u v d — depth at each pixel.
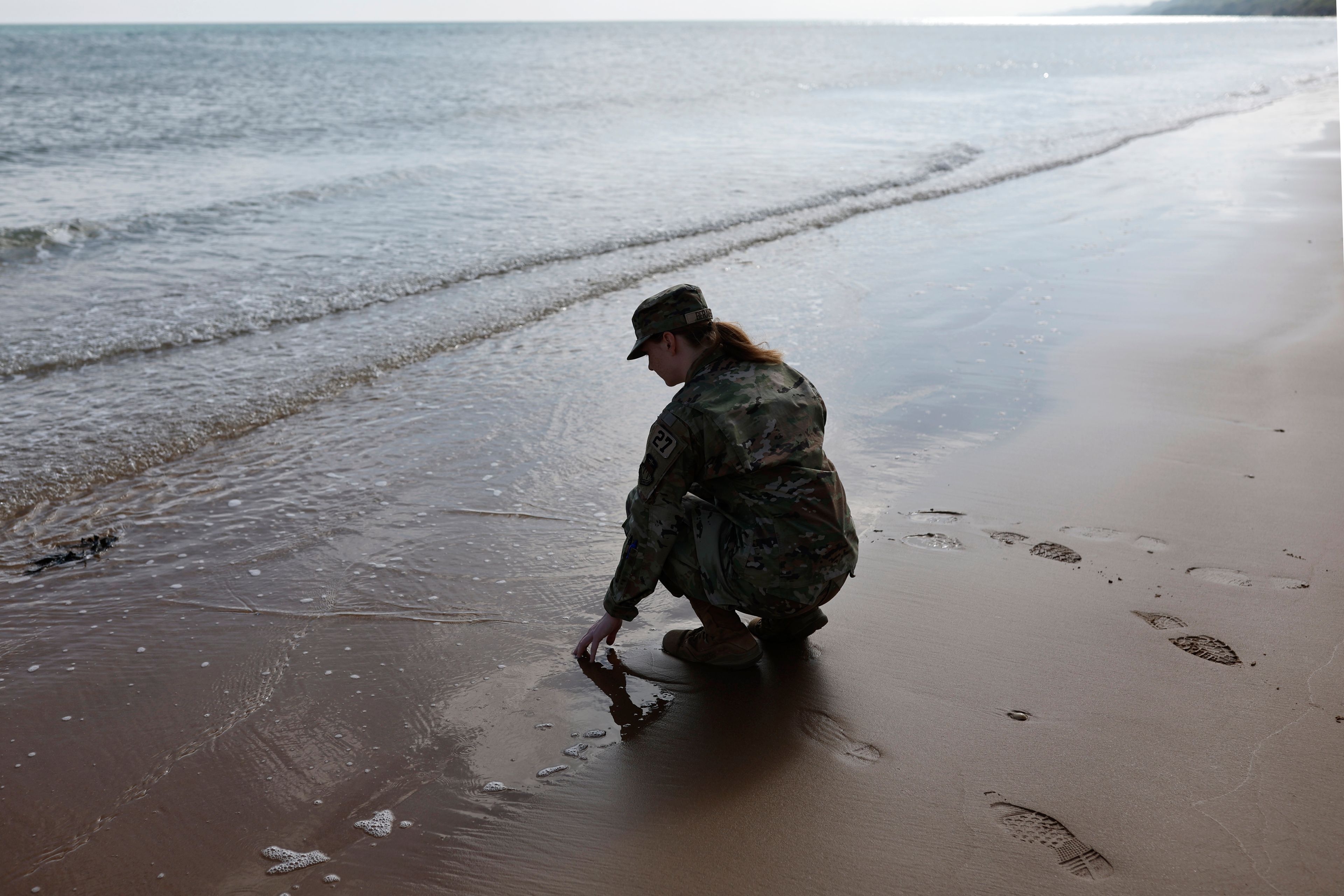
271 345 6.10
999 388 5.11
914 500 3.78
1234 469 4.00
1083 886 1.91
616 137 17.23
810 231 9.80
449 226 9.68
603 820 2.17
